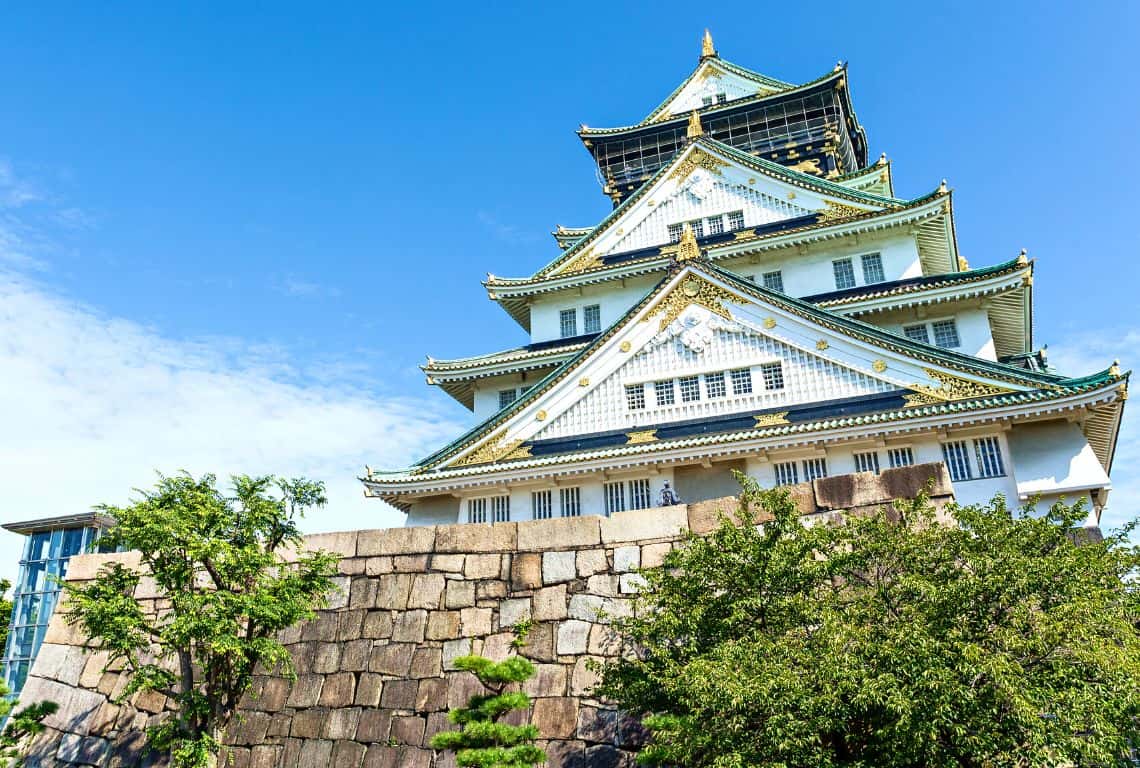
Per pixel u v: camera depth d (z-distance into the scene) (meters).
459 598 18.53
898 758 9.72
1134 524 12.12
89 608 15.44
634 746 15.44
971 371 24.67
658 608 14.35
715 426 26.81
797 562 12.23
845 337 26.77
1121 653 9.73
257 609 15.42
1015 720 9.41
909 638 10.09
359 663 18.52
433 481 27.80
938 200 33.44
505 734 13.48
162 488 16.20
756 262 36.78
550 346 37.53
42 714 20.14
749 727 10.52
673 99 54.81
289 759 17.84
